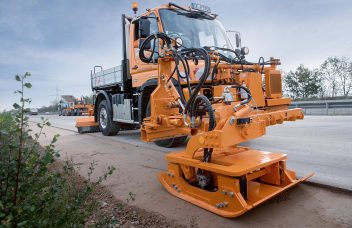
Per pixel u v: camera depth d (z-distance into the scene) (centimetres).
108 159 580
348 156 518
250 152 370
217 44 664
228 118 311
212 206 310
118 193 379
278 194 338
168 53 439
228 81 478
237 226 275
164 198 355
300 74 2667
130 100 775
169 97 439
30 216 188
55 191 215
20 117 196
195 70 522
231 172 284
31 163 200
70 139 900
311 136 759
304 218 285
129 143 774
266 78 561
